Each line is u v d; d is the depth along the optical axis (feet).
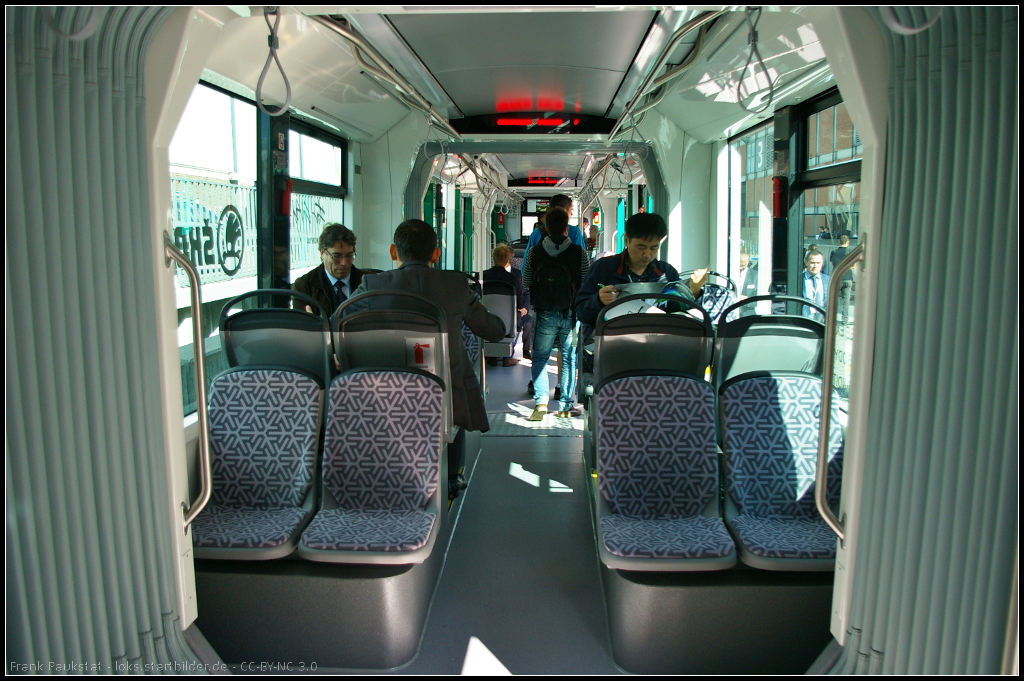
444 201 38.42
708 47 12.41
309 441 9.89
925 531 5.85
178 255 6.70
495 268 26.27
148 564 6.66
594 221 57.62
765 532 8.75
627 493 9.57
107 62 5.90
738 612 8.32
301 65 13.12
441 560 11.03
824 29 6.15
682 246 21.72
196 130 12.41
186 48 6.41
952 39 5.41
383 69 10.97
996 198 5.17
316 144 18.56
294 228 17.20
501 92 17.44
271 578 8.55
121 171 6.11
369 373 9.80
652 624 8.34
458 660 8.75
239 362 10.93
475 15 11.07
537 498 14.08
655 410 9.59
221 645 8.69
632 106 15.21
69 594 5.91
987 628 5.48
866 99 5.91
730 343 10.94
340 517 9.36
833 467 9.43
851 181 13.34
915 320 5.83
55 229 5.61
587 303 14.62
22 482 5.49
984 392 5.36
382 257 21.66
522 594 10.34
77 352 5.85
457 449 13.30
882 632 6.36
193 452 9.89
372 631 8.55
